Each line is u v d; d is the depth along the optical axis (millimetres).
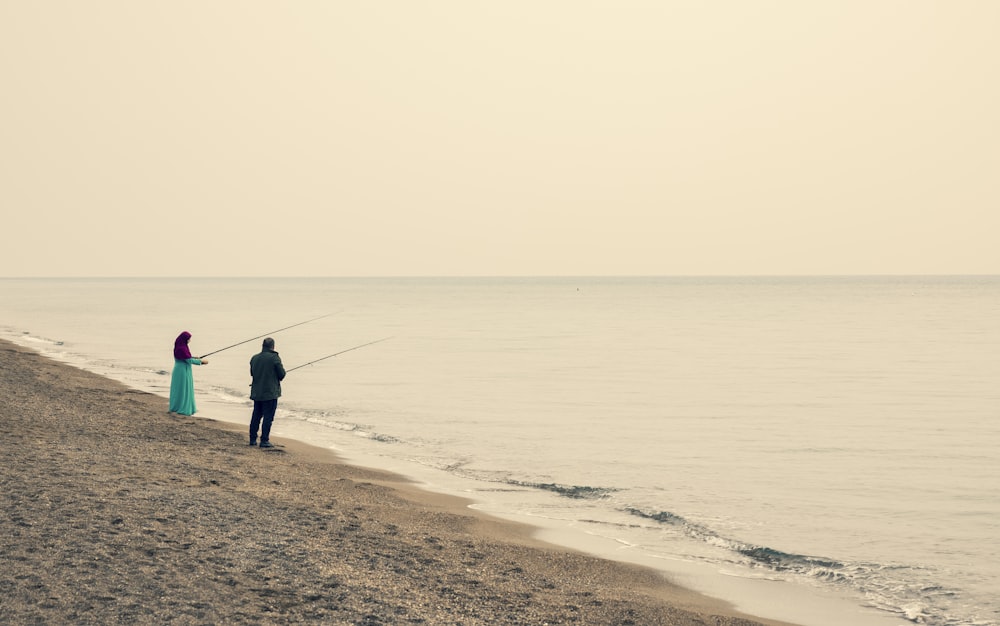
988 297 154625
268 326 63750
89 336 50656
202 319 73125
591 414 24953
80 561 8078
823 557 11578
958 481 16719
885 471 17641
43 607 6949
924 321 80875
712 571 10773
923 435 22141
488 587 9156
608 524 12984
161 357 38156
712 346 52344
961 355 46688
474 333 62594
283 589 8125
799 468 17812
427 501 13586
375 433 20828
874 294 177250
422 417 23781
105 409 19047
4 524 8914
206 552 8930
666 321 80750
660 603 9281
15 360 28656
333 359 41844
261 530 10125
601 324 75625
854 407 27188
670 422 23750
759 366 40406
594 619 8484
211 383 29906
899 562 11422
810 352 48250
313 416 23328
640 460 18375
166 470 13023
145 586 7688
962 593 10211
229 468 14047
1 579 7398
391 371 36531
